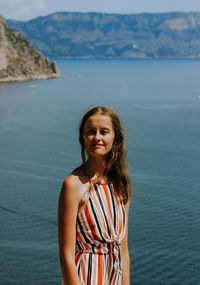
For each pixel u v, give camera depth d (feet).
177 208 90.79
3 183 110.11
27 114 234.79
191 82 497.87
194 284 62.23
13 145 156.87
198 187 105.29
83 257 8.34
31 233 80.64
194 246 73.97
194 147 152.56
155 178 112.16
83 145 8.96
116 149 8.78
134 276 64.59
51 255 72.64
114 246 8.52
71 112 242.99
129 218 84.99
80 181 8.38
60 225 8.19
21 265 69.41
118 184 8.77
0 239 77.71
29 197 99.35
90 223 8.29
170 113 244.42
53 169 124.67
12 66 500.33
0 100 300.20
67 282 8.00
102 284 8.28
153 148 148.46
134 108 261.65
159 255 71.15
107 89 389.60
